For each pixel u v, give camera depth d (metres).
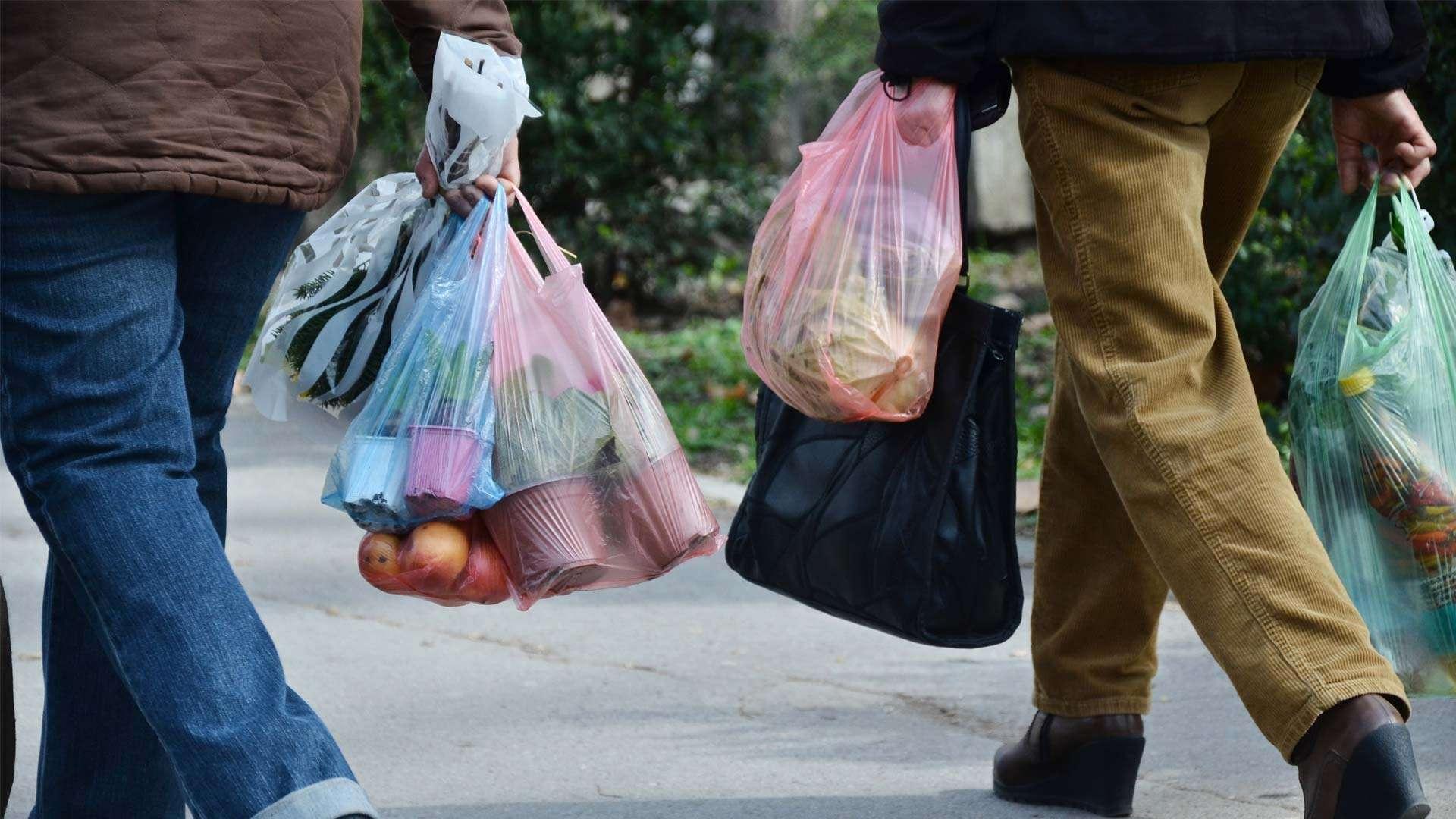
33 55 4.04
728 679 7.93
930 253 5.10
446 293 4.79
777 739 6.98
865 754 6.77
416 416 4.66
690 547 5.07
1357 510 5.25
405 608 9.31
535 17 20.28
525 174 20.42
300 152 4.40
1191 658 8.05
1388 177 5.36
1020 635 8.70
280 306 5.17
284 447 14.27
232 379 4.77
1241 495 4.59
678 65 20.64
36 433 4.11
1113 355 4.77
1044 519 5.78
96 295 4.11
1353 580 5.28
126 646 3.99
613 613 9.21
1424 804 4.29
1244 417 4.70
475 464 4.65
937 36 4.97
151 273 4.21
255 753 3.91
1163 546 4.66
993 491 5.25
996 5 4.88
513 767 6.65
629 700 7.59
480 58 4.96
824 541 5.32
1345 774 4.34
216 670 3.96
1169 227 4.71
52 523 4.09
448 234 4.99
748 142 21.81
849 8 24.97
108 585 4.00
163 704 3.94
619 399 4.96
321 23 4.46
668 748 6.88
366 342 5.08
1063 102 4.77
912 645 8.54
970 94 5.13
